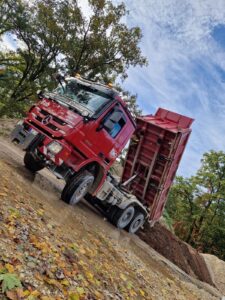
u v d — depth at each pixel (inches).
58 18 700.0
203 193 1433.3
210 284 574.9
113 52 718.5
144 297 224.4
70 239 223.1
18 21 693.9
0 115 685.3
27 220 196.4
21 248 159.9
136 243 430.6
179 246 577.3
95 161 344.5
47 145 310.0
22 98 714.8
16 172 331.6
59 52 717.9
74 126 311.1
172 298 278.7
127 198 427.8
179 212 1587.1
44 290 140.7
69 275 167.5
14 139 335.6
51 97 344.5
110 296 181.9
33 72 756.0
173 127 464.4
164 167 461.4
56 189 378.6
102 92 339.6
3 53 845.8
